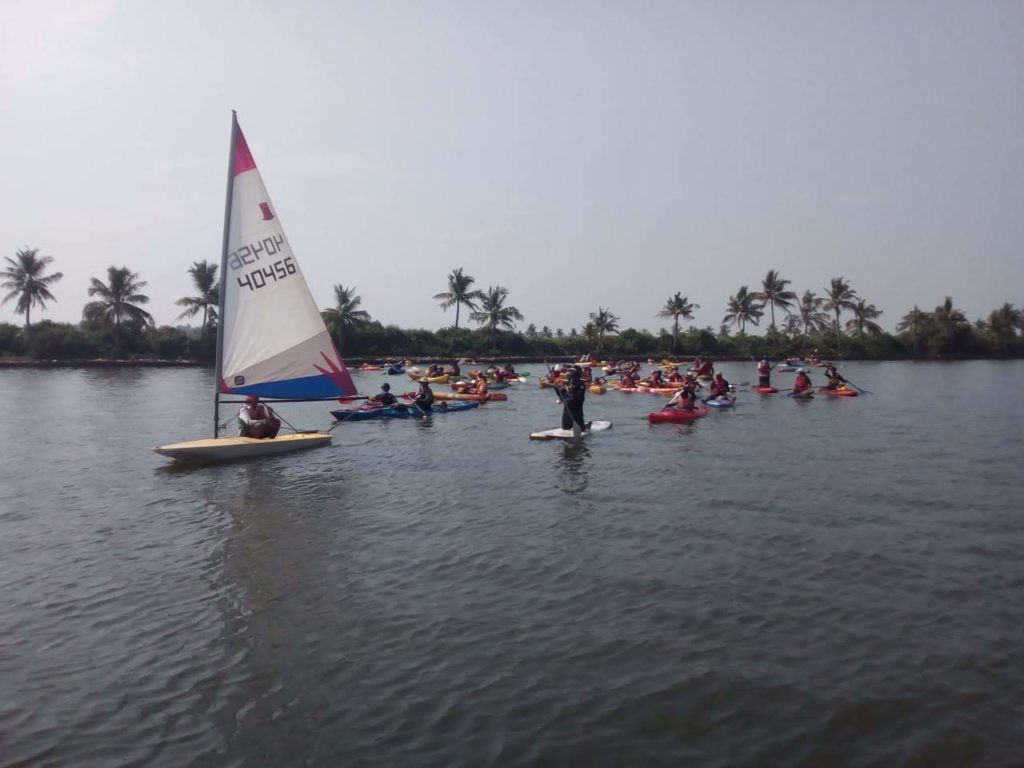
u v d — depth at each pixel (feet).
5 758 21.47
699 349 391.04
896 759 20.86
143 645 28.76
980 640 28.19
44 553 40.40
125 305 306.76
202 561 38.81
